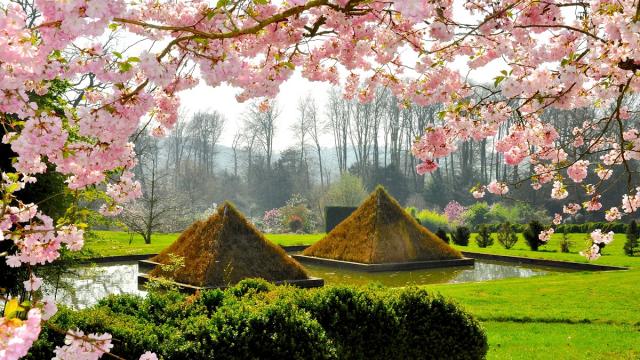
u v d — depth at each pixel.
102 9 2.60
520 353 9.59
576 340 10.40
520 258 26.58
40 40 2.95
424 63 5.85
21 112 3.05
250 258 17.94
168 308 6.59
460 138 6.09
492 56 5.74
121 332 5.47
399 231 25.64
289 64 4.29
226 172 79.31
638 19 4.28
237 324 5.98
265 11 4.64
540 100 5.10
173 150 81.75
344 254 25.44
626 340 10.31
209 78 3.56
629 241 27.97
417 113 70.56
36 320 2.28
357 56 5.66
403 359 7.28
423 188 74.44
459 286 16.22
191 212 49.69
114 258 23.88
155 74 3.18
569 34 5.31
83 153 3.32
